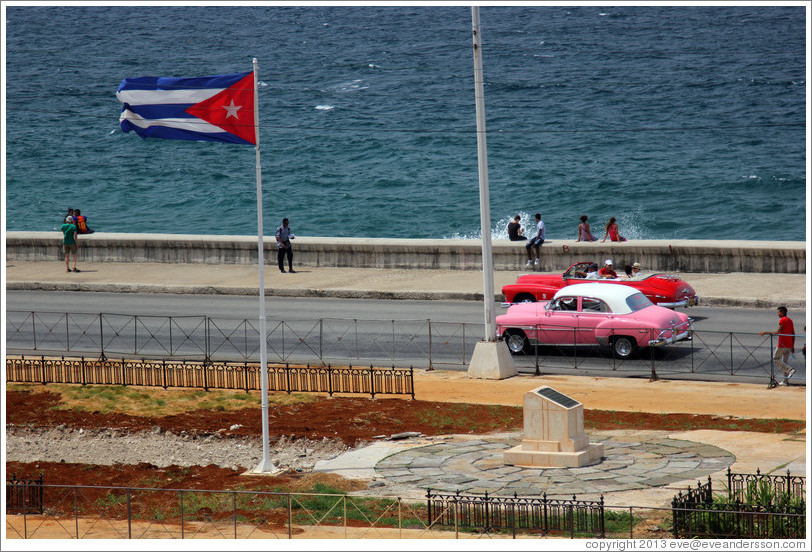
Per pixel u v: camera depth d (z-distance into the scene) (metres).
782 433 55.22
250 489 50.50
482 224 72.44
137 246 118.62
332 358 77.81
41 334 87.19
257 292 103.25
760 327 82.56
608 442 55.12
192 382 71.75
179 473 55.91
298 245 114.25
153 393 69.00
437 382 70.38
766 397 63.16
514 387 68.44
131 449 60.22
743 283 97.31
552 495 46.38
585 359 76.50
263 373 54.72
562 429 51.25
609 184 191.62
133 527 45.72
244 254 115.62
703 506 41.38
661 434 56.16
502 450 54.47
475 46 72.12
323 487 49.62
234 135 55.31
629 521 42.56
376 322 89.19
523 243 108.06
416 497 47.31
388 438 58.38
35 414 65.81
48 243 121.12
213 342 83.25
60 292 106.94
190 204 195.12
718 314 88.69
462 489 47.94
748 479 43.69
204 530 44.47
